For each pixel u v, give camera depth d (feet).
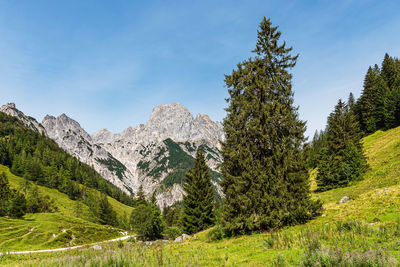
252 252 43.19
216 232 73.31
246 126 69.21
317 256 29.32
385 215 48.44
